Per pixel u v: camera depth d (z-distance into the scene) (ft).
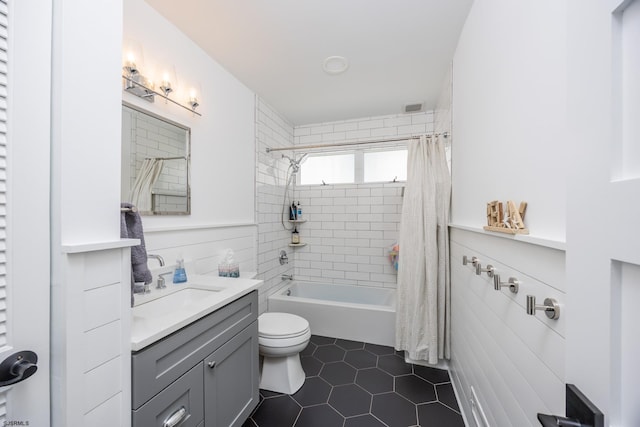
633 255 1.04
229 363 4.28
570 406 1.38
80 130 2.35
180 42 5.38
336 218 10.47
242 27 5.28
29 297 2.07
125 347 2.68
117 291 2.62
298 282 10.54
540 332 2.39
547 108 2.31
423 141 6.90
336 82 7.48
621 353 1.14
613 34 1.16
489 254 3.73
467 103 4.94
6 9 1.94
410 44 5.76
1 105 1.92
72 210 2.28
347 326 8.17
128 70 4.20
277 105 9.04
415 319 6.55
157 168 4.83
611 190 1.16
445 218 6.46
